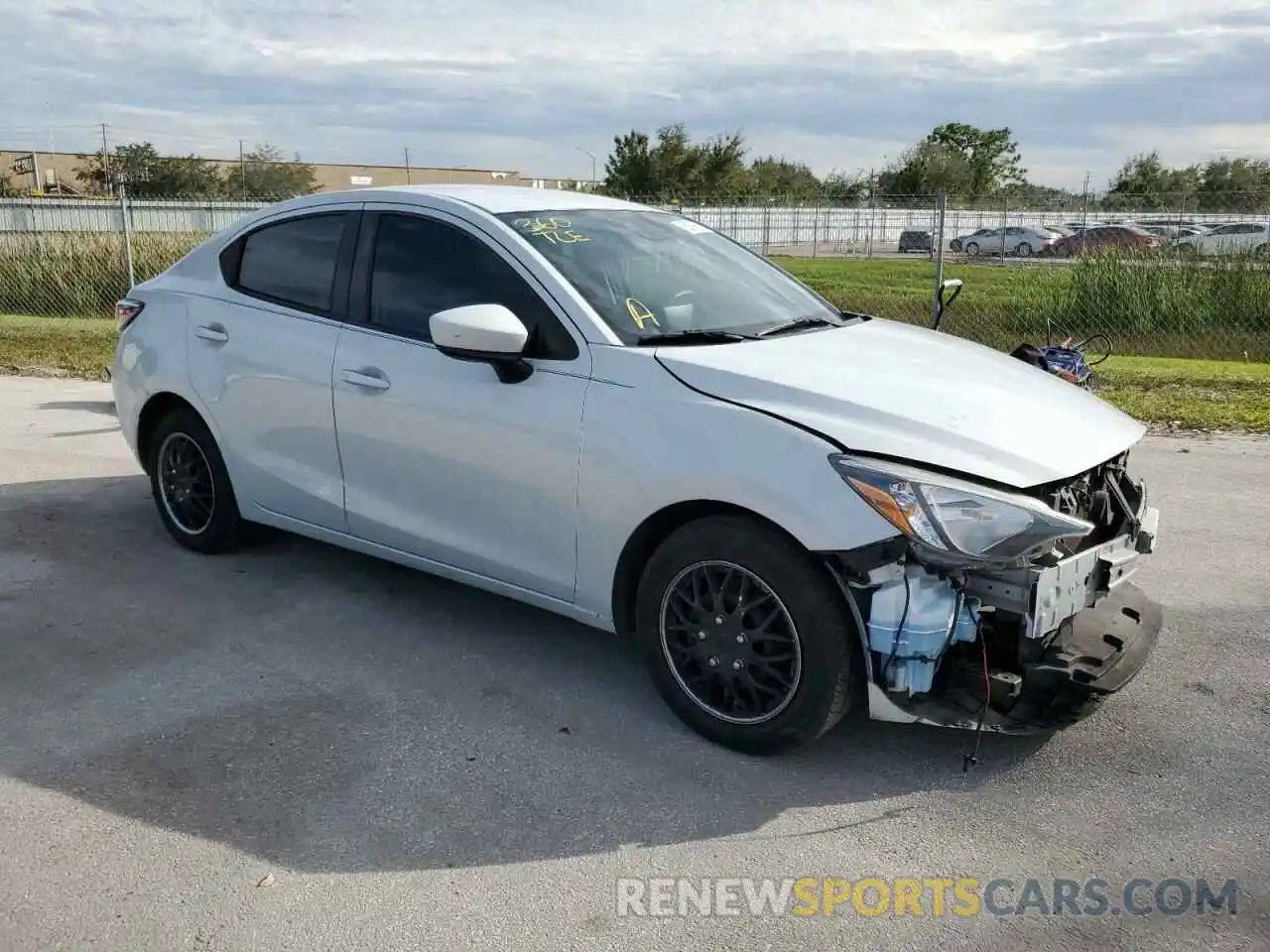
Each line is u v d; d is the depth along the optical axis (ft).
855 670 11.29
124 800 10.94
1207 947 8.96
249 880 9.73
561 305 12.86
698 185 131.95
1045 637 11.43
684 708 12.26
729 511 11.53
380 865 9.97
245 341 16.03
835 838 10.47
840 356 12.78
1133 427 12.89
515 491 13.12
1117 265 46.01
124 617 15.48
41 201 61.16
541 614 15.85
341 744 12.11
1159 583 16.93
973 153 195.00
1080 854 10.23
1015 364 14.11
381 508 14.74
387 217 14.89
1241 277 44.65
